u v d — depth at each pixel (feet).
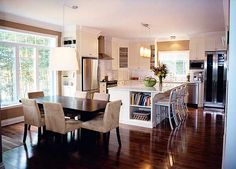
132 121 16.37
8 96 16.90
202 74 24.30
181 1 12.39
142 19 16.99
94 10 14.52
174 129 15.19
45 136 13.16
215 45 22.98
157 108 16.65
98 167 9.29
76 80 20.13
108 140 11.98
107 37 26.21
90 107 11.53
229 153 3.04
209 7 13.53
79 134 13.70
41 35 18.66
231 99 3.01
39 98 14.84
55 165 9.47
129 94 16.37
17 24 16.62
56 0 12.44
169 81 26.43
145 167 9.30
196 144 12.13
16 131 14.56
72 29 19.85
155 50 27.66
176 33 24.00
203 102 24.13
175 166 9.41
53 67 12.26
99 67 25.02
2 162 9.47
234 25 2.95
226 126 3.08
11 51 16.99
